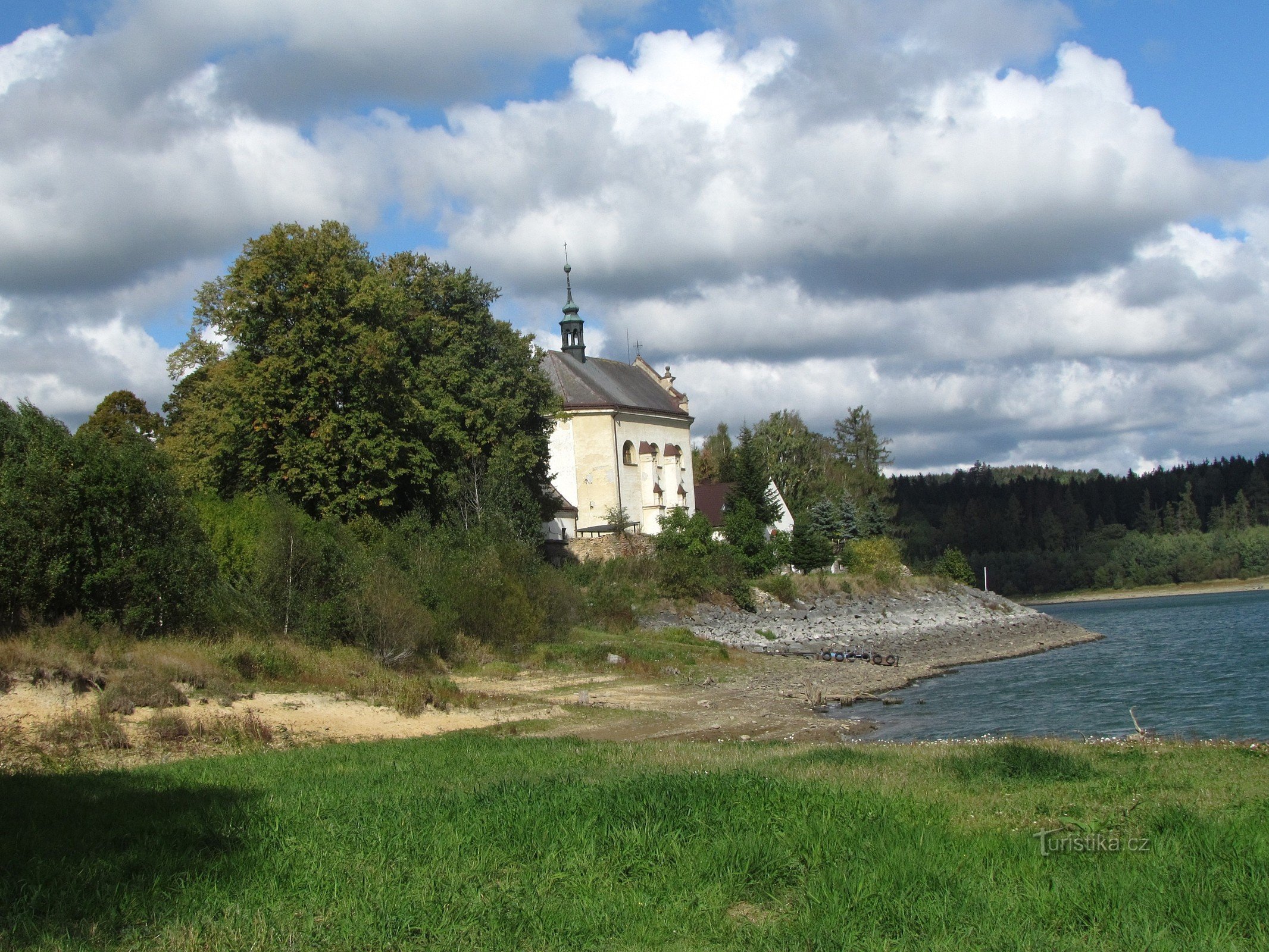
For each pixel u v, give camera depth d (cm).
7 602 2680
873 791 1363
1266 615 9394
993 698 4044
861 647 6450
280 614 3475
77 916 867
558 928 842
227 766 1809
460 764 1830
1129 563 16638
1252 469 19438
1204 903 859
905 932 816
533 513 5950
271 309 4750
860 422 13075
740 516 8375
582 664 4403
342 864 1032
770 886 962
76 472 2814
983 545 17812
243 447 4794
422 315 5962
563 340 9094
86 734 2055
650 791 1283
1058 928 833
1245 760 1728
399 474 5141
